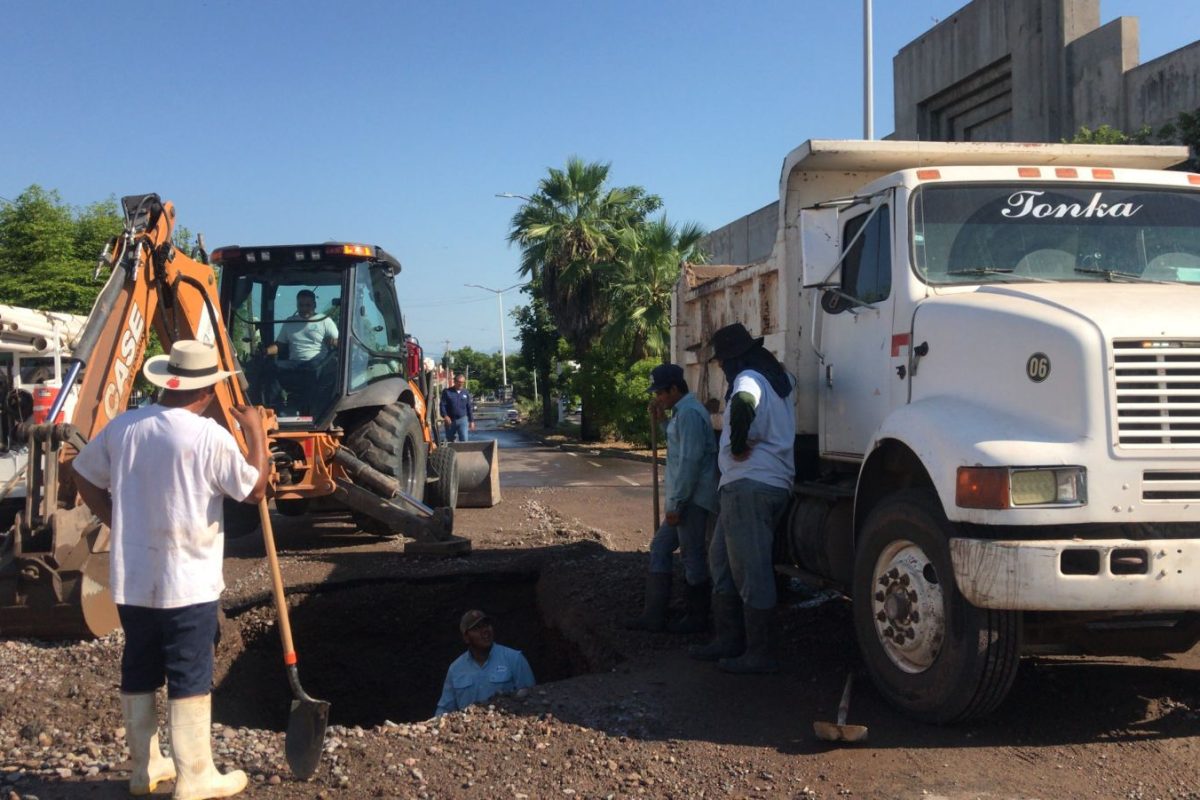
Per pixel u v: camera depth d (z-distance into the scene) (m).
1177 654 5.84
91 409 6.39
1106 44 17.17
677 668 5.81
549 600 8.02
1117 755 4.37
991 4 19.73
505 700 5.27
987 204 5.55
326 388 9.87
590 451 27.64
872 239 5.82
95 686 5.52
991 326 4.67
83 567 6.18
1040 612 4.71
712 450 6.58
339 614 8.20
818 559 5.98
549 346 40.75
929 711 4.67
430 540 9.15
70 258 23.89
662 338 28.12
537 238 31.16
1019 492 4.20
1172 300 4.62
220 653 7.43
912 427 4.76
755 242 25.33
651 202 33.28
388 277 11.51
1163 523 4.30
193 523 4.02
